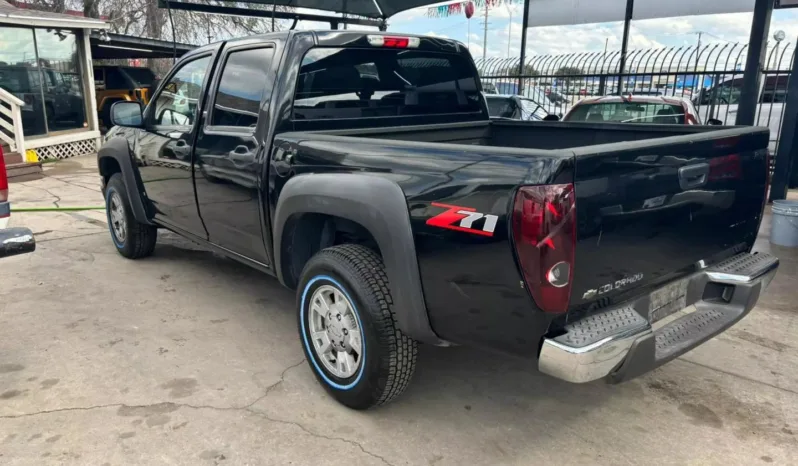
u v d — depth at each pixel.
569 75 11.24
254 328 4.07
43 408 3.07
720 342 3.95
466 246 2.38
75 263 5.41
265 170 3.40
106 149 5.12
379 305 2.78
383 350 2.79
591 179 2.23
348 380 3.02
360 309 2.82
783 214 6.09
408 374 2.88
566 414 3.11
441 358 3.71
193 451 2.74
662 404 3.21
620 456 2.76
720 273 2.96
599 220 2.29
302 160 3.15
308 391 3.27
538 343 2.33
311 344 3.20
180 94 4.30
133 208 4.99
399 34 3.84
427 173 2.53
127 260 5.51
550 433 2.93
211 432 2.88
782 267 5.48
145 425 2.93
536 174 2.16
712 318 2.92
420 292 2.62
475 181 2.34
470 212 2.35
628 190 2.39
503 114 11.06
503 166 2.27
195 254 5.72
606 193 2.29
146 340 3.85
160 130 4.48
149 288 4.79
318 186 2.95
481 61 13.41
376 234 2.71
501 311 2.36
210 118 3.93
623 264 2.46
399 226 2.60
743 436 2.92
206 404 3.12
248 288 4.82
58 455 2.70
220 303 4.50
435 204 2.48
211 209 4.02
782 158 7.61
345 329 3.00
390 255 2.66
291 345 3.83
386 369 2.82
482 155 2.35
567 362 2.22
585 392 3.33
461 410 3.12
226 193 3.80
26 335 3.90
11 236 2.93
